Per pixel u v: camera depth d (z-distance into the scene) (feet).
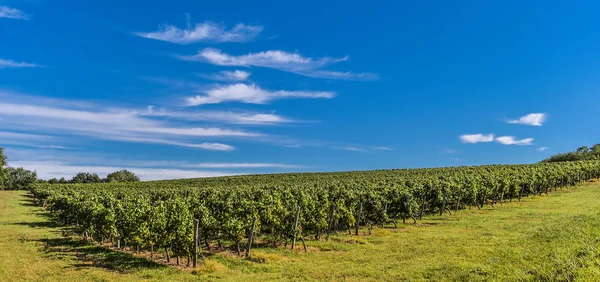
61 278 46.29
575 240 48.98
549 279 34.65
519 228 70.38
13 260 55.47
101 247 68.69
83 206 85.05
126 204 78.69
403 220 91.71
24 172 358.84
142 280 45.37
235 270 50.01
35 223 105.40
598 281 31.53
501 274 38.70
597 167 181.27
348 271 47.06
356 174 231.50
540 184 135.85
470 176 131.34
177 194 115.03
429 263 48.01
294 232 63.46
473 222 84.38
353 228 86.07
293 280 44.45
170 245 54.95
